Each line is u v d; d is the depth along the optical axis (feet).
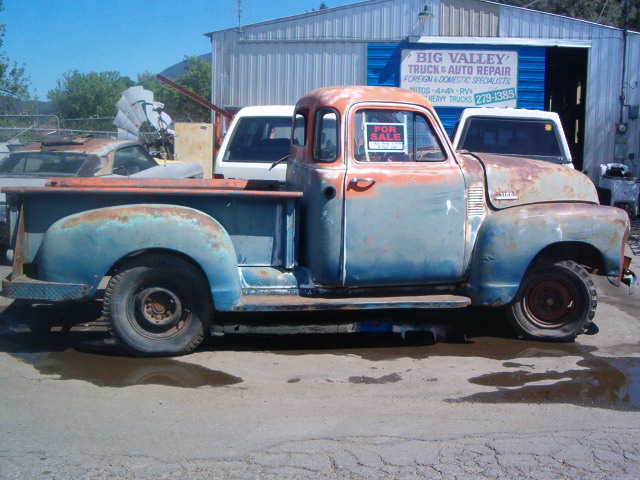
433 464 11.69
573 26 47.91
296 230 17.65
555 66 55.72
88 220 16.37
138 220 16.38
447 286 18.51
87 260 16.31
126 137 52.16
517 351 18.43
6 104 81.41
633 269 28.73
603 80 48.29
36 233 16.84
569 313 18.99
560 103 58.18
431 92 48.26
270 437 12.76
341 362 17.38
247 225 17.40
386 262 17.52
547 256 18.86
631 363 17.47
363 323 18.22
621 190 42.04
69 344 18.43
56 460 11.69
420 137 17.72
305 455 12.00
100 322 20.25
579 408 14.40
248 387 15.46
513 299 18.90
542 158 27.63
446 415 13.94
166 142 52.11
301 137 19.45
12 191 16.28
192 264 16.93
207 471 11.36
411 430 13.15
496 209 18.40
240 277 17.38
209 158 49.85
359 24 47.93
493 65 48.03
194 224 16.58
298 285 17.61
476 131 27.76
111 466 11.50
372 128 17.43
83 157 30.07
